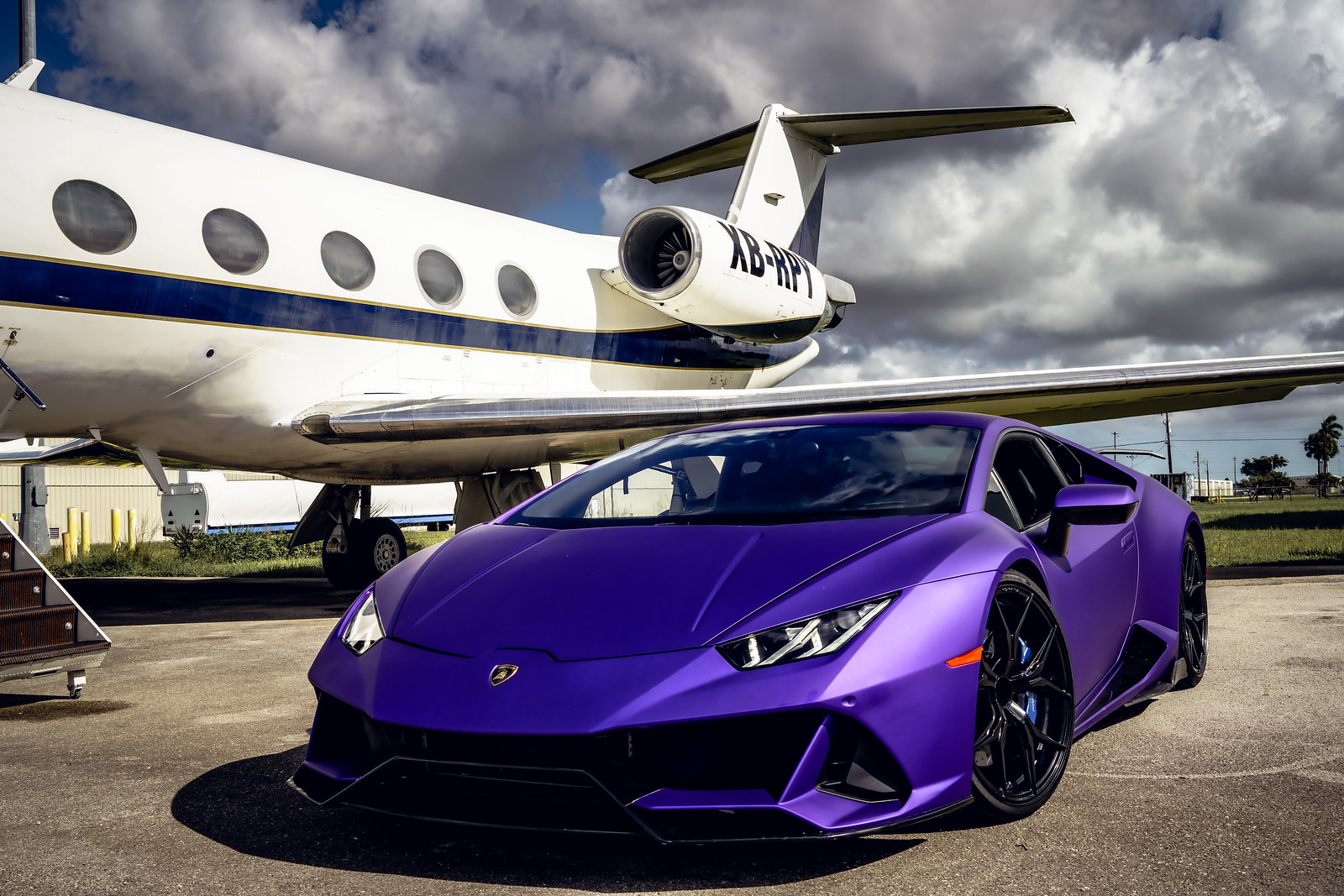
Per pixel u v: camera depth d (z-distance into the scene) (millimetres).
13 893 1976
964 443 2910
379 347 8477
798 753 1982
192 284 7023
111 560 14484
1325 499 62750
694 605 2148
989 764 2309
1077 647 2822
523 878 2043
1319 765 2760
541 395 8430
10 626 4012
